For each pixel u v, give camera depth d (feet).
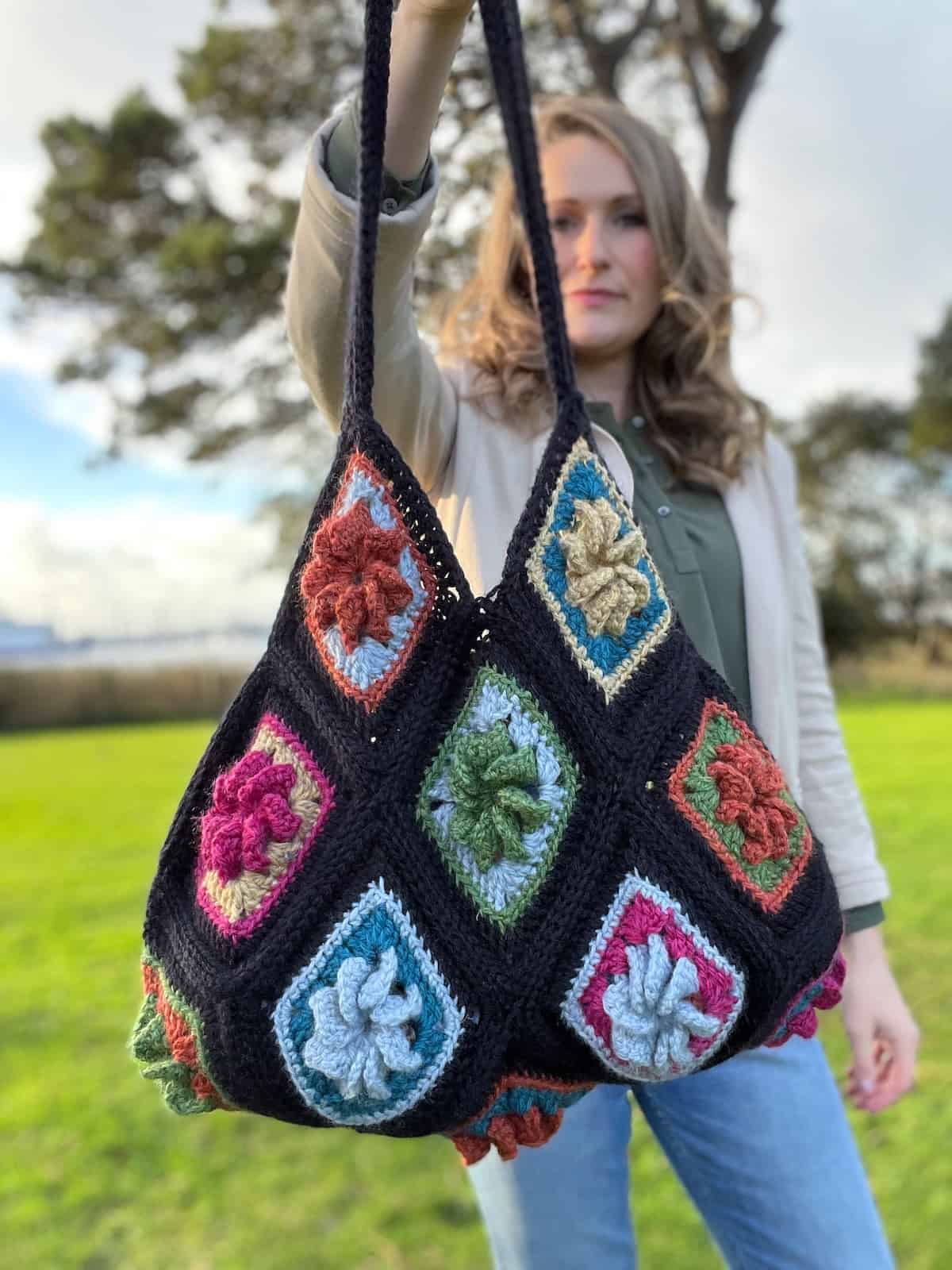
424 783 2.30
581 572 2.38
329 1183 6.80
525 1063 2.29
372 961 2.18
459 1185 6.75
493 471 3.29
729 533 3.63
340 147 2.54
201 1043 2.19
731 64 10.17
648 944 2.27
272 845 2.24
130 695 58.65
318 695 2.32
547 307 2.41
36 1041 9.30
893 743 31.37
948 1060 8.20
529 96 2.35
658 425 3.82
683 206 3.84
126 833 19.77
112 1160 7.14
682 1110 3.52
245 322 16.79
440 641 2.35
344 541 2.29
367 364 2.28
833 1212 3.38
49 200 18.03
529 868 2.28
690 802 2.39
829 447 72.54
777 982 2.37
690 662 2.52
